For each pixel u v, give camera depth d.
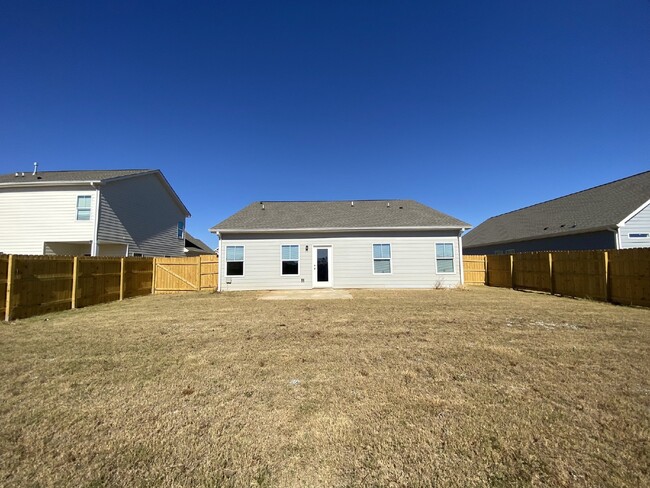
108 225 18.02
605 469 2.43
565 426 3.01
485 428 2.99
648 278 9.84
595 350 5.30
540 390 3.78
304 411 3.33
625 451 2.64
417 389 3.84
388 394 3.71
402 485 2.30
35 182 16.84
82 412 3.34
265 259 16.50
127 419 3.20
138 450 2.71
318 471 2.45
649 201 15.01
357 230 16.44
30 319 8.52
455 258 16.48
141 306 10.96
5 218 17.11
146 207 21.81
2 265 8.38
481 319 7.95
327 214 18.36
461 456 2.60
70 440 2.85
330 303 11.05
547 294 13.80
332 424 3.08
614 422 3.07
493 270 18.73
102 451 2.69
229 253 16.53
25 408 3.42
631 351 5.24
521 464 2.50
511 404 3.44
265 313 9.12
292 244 16.56
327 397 3.65
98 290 11.93
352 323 7.56
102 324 7.73
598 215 16.84
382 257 16.50
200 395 3.72
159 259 16.92
